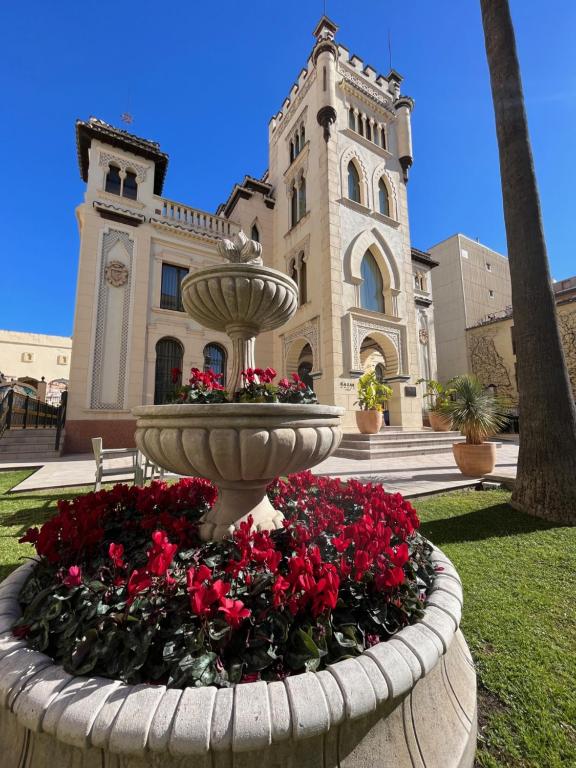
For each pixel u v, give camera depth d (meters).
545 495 4.42
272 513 2.67
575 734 1.51
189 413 1.98
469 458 6.80
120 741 0.97
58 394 27.80
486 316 22.45
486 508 4.80
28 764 1.13
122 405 11.37
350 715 1.07
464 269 22.08
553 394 4.62
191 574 1.44
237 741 0.97
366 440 9.84
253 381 2.71
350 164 13.40
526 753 1.44
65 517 2.14
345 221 12.44
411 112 15.50
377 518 2.40
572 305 15.92
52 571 1.83
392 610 1.56
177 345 13.05
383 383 13.33
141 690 1.11
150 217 12.78
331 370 11.37
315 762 1.07
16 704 1.11
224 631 1.27
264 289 3.09
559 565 3.10
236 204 15.83
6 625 1.48
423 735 1.28
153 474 6.11
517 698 1.69
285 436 1.99
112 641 1.27
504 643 2.06
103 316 11.41
